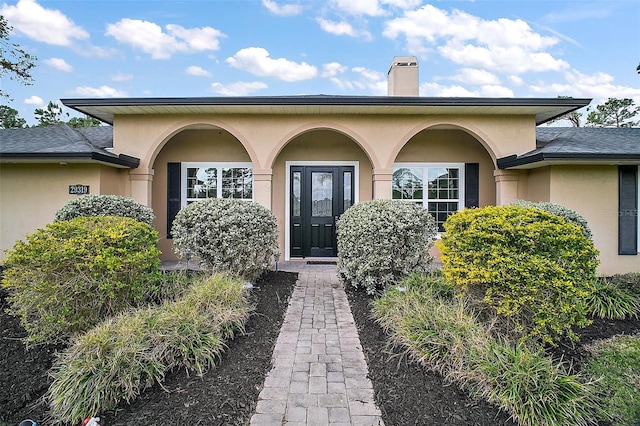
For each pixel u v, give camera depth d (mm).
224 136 8680
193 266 7500
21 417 2488
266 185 7488
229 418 2379
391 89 9656
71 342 3320
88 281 3389
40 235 3488
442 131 8734
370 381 2869
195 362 2939
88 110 7223
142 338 2852
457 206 8766
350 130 7496
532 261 3139
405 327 3383
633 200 6730
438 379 2832
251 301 4676
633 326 4137
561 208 5871
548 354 3387
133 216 6309
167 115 7465
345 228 5555
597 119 19078
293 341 3666
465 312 3494
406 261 5164
